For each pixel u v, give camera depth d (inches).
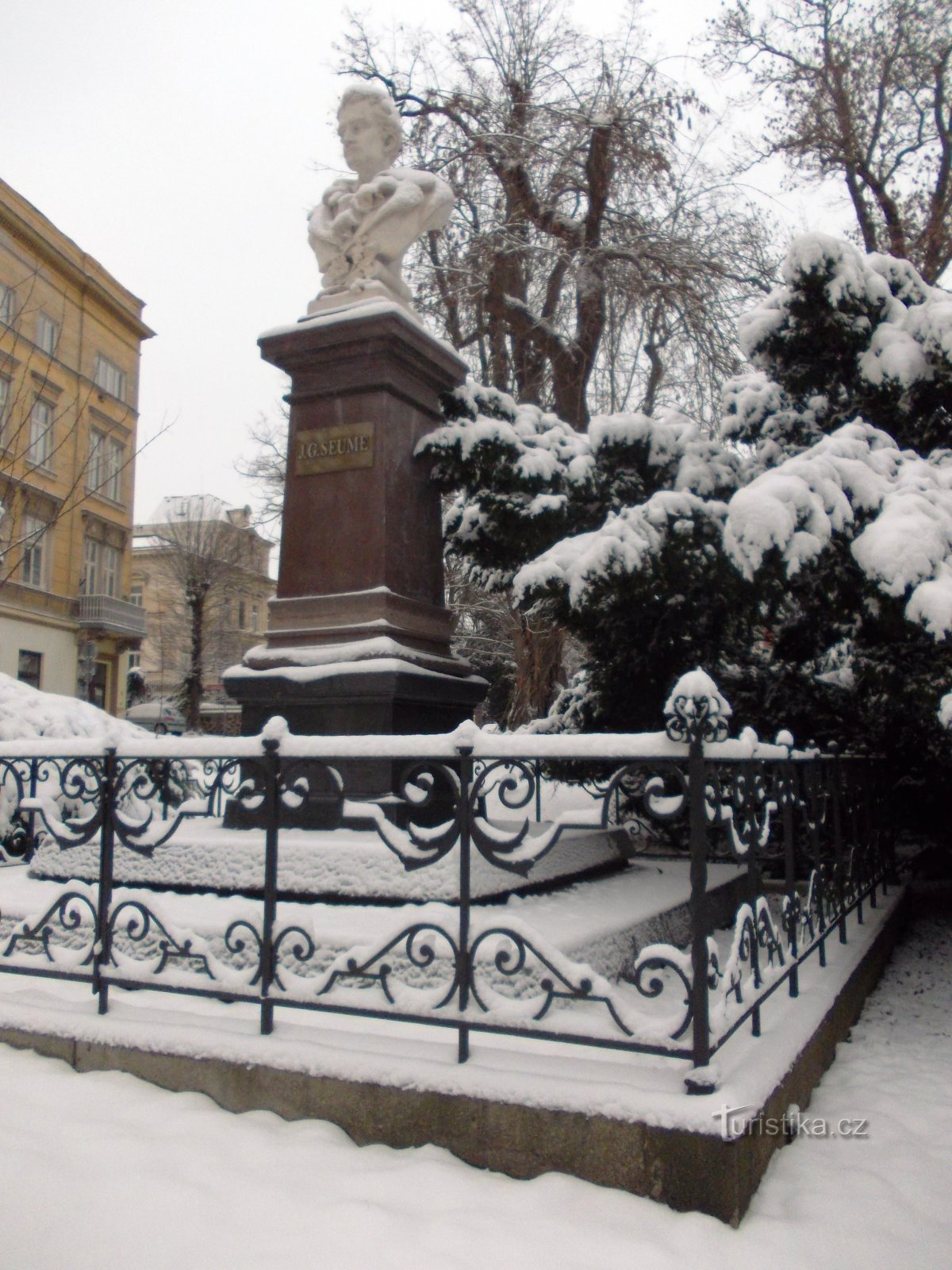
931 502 205.0
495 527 274.1
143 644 1924.2
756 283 510.0
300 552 227.8
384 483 222.8
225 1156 107.8
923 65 533.6
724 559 231.5
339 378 231.0
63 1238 92.1
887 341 256.2
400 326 225.5
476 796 118.2
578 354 519.8
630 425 277.4
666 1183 100.0
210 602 1579.7
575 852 205.9
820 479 204.1
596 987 108.7
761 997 122.9
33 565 1078.4
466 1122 108.5
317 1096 115.9
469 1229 93.9
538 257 530.0
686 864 251.0
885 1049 165.8
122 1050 127.5
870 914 225.5
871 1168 116.3
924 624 186.5
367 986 133.2
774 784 138.3
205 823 212.1
